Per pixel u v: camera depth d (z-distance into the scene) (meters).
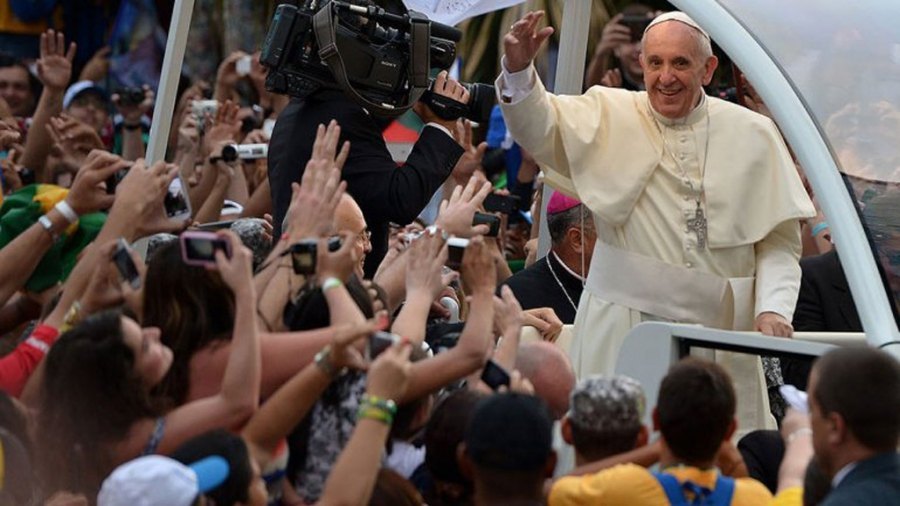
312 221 16.52
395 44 20.05
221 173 25.16
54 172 26.89
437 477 14.95
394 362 13.81
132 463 12.62
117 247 15.62
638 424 14.62
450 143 20.59
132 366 14.23
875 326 16.92
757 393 19.47
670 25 19.97
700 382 14.02
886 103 18.03
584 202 19.98
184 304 15.09
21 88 31.97
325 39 19.53
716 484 14.01
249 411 14.20
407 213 20.20
